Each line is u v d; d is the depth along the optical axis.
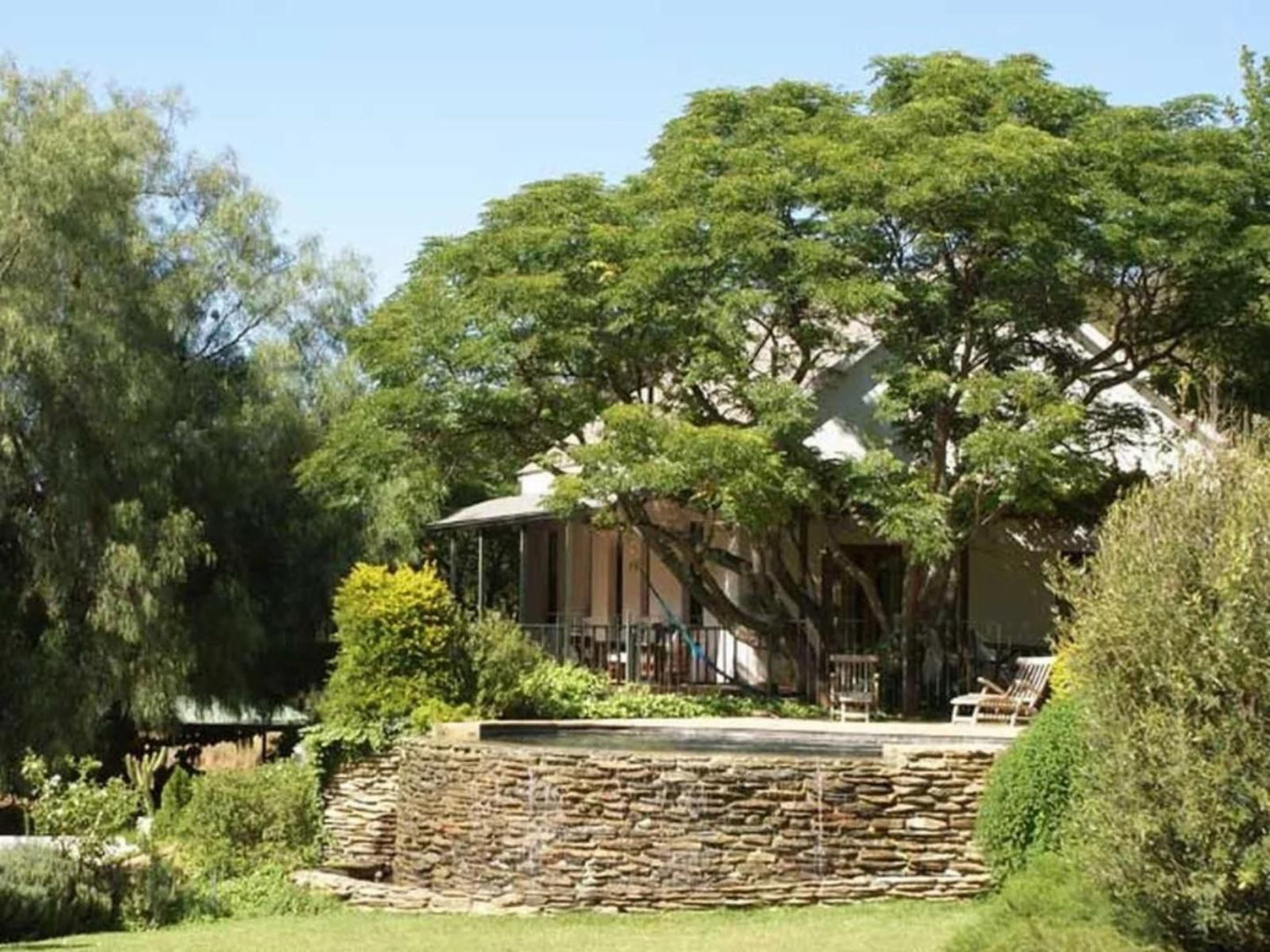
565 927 18.25
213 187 37.69
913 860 19.05
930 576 31.33
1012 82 30.42
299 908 20.25
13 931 18.44
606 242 29.62
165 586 31.78
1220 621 12.03
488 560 53.72
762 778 19.05
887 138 29.27
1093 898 13.22
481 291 29.78
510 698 25.64
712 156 30.59
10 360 30.16
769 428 28.92
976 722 26.31
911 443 31.11
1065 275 29.00
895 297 28.00
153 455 32.50
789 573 33.03
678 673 33.75
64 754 29.94
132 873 20.09
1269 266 29.47
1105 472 30.27
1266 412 31.03
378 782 23.20
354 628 24.55
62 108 32.81
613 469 28.64
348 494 33.72
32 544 31.36
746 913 18.59
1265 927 12.08
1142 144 29.86
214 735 36.91
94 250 31.78
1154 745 12.14
